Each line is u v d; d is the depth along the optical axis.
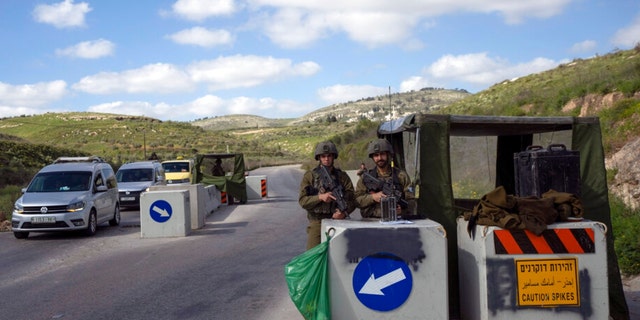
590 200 6.66
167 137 120.50
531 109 32.62
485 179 8.25
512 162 8.24
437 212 6.43
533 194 5.97
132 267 11.16
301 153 143.75
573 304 5.38
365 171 6.52
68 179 17.12
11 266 11.81
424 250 5.36
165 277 10.09
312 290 5.39
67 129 121.88
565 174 5.92
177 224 15.55
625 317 6.36
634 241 9.20
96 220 16.80
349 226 5.46
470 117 6.56
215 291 8.92
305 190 6.67
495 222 5.43
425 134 6.48
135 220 20.72
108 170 18.86
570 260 5.40
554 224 5.45
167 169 33.34
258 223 18.64
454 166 8.23
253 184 30.19
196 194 17.33
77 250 13.69
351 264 5.38
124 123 131.50
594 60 51.94
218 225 18.30
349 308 5.37
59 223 15.66
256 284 9.38
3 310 8.07
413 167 7.23
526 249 5.41
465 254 6.04
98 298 8.62
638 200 12.33
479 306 5.57
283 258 11.80
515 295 5.39
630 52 45.97
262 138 196.12
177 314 7.61
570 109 27.77
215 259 11.84
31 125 128.38
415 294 5.36
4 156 45.91
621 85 24.72
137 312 7.74
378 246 5.37
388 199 5.72
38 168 47.34
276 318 7.35
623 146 16.73
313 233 6.73
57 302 8.45
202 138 128.50
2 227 18.47
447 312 5.36
